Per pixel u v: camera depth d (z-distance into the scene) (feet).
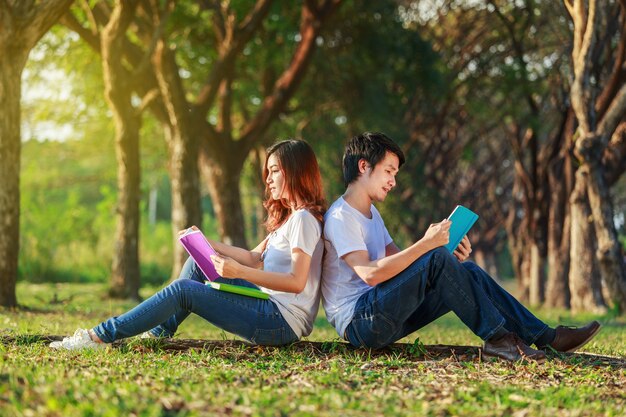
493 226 145.28
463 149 112.98
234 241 71.97
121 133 60.75
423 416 14.11
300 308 19.70
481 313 19.33
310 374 17.69
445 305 20.08
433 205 114.11
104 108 78.28
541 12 75.41
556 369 18.95
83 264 101.19
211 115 89.71
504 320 19.43
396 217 103.96
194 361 18.98
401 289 18.92
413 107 98.48
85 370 17.10
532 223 82.53
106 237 107.96
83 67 69.97
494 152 129.49
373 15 79.71
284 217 20.27
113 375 16.44
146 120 86.74
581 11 47.75
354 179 19.92
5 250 40.93
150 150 100.94
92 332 19.61
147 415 12.96
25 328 27.22
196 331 33.17
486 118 98.37
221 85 70.69
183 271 20.70
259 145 92.38
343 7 77.41
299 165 19.62
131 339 20.58
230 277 18.66
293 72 69.10
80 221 111.55
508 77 80.79
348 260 19.12
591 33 47.73
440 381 17.57
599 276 63.16
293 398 15.07
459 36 94.99
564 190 75.15
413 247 18.80
